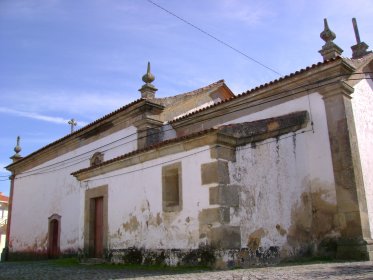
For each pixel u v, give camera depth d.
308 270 7.23
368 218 10.12
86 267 10.94
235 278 6.45
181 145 9.64
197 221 8.94
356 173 10.14
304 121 10.95
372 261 8.89
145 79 15.33
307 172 10.71
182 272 8.03
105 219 11.66
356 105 11.27
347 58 10.91
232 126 9.44
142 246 10.26
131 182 11.02
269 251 9.16
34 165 21.64
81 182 12.97
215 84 17.84
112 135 16.41
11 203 22.84
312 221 10.40
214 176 8.77
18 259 20.97
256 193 9.34
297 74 11.38
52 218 19.00
